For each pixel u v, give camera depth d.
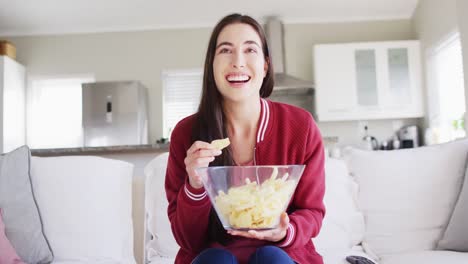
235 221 0.78
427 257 1.39
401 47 4.60
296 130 1.14
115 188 1.67
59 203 1.58
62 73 5.01
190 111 5.03
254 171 0.76
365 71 4.59
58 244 1.54
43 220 1.56
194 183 0.94
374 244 1.61
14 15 4.67
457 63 3.97
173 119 5.04
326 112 4.56
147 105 4.96
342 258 1.44
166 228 1.61
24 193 1.53
